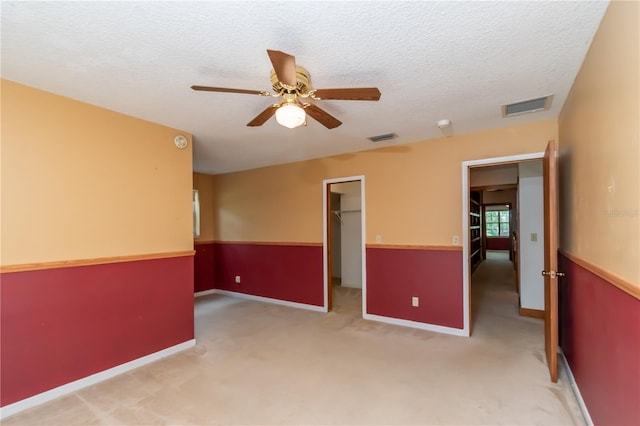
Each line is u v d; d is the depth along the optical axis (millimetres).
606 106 1590
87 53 1872
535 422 2021
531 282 4273
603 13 1539
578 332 2266
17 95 2266
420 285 3875
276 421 2066
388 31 1668
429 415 2107
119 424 2045
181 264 3312
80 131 2586
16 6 1441
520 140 3262
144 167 3027
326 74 2139
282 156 4672
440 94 2488
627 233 1363
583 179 2080
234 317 4418
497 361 2898
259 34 1684
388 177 4129
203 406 2240
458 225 3646
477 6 1479
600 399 1775
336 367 2828
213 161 5000
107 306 2709
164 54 1885
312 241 4848
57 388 2393
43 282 2361
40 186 2365
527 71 2127
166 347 3125
